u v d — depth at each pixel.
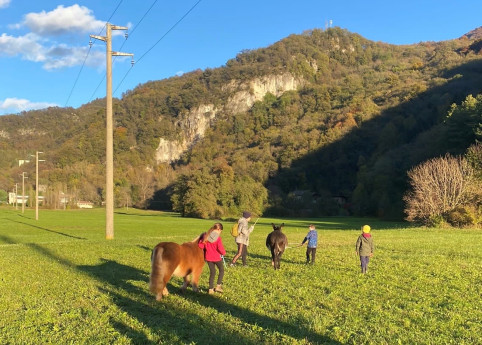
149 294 10.41
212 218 87.38
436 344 7.04
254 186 97.50
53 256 17.97
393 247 21.34
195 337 7.24
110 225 28.19
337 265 15.19
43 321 8.11
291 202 99.75
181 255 9.98
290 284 11.61
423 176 46.03
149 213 111.50
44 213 97.25
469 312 8.94
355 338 7.24
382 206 80.31
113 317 8.41
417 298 10.12
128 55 29.17
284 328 7.78
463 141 64.81
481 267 14.62
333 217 91.19
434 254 18.31
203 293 10.62
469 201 41.81
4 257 17.52
